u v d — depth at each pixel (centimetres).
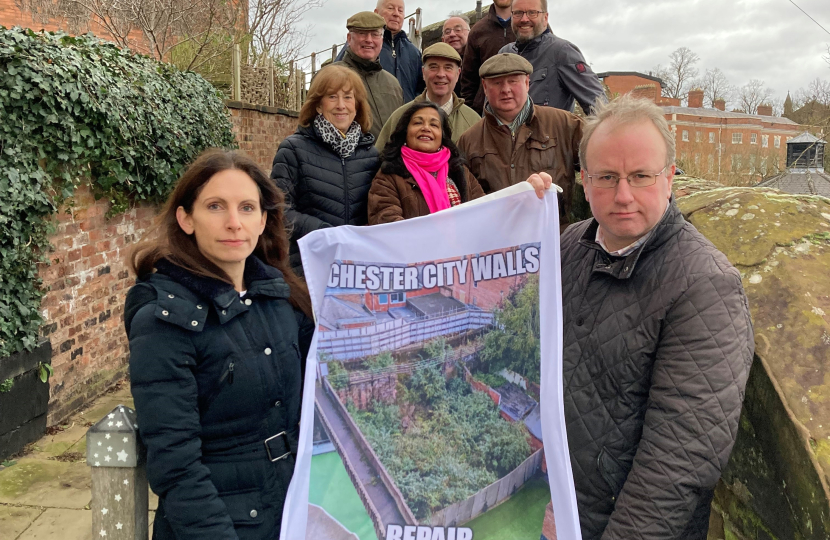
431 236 162
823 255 179
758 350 161
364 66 444
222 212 154
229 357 151
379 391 159
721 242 193
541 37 412
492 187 338
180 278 152
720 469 135
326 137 299
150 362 143
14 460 387
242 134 969
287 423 165
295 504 149
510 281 159
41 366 413
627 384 151
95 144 446
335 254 160
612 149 148
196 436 147
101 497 154
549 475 150
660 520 134
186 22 919
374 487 154
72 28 865
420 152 293
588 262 168
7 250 370
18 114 374
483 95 512
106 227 495
